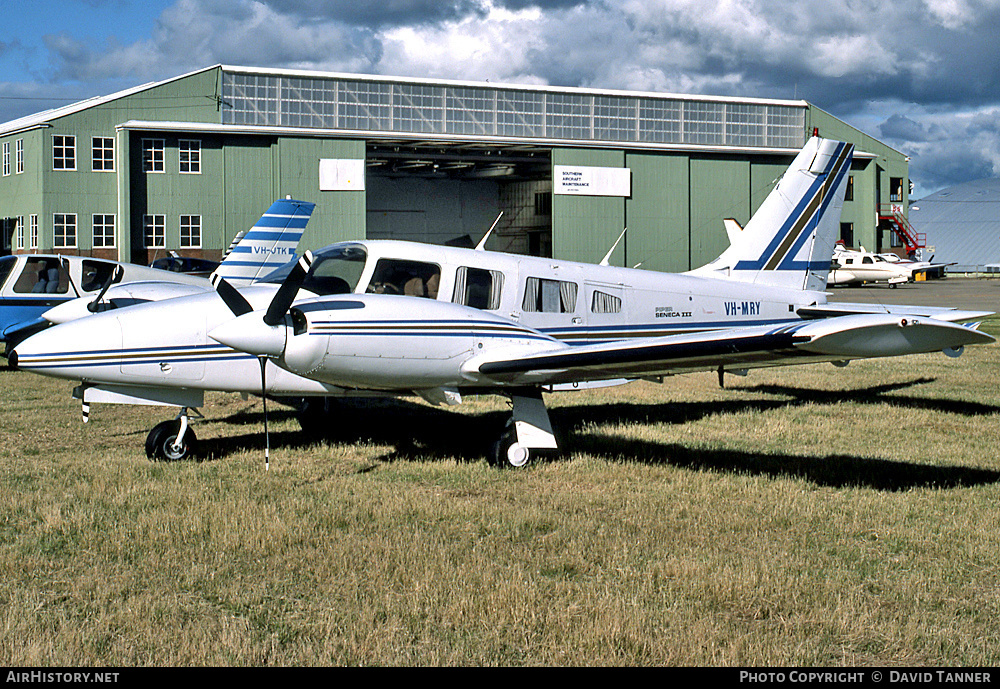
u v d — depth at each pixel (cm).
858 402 1109
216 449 834
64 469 742
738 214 4562
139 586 485
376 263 803
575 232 4256
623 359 675
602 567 519
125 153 3509
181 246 3647
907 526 589
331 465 768
